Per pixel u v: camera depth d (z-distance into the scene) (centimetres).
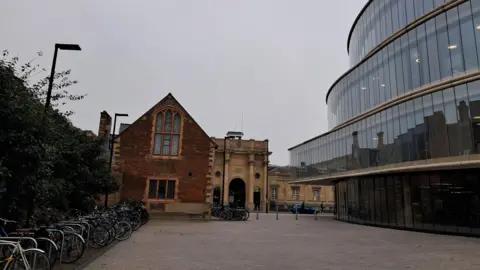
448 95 2002
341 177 3039
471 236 1867
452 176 2053
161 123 2712
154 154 2638
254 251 1154
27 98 803
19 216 998
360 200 2789
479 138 1806
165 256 1009
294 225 2417
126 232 1352
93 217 1209
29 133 778
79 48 1142
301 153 4181
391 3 2717
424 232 2108
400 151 2319
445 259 1061
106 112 2772
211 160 2703
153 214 2528
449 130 1967
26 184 845
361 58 3319
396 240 1608
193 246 1230
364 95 2961
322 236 1720
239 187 5306
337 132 3259
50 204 1273
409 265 953
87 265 859
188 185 2627
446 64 2078
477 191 1922
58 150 1085
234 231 1844
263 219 3020
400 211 2330
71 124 1470
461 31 2011
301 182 4059
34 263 652
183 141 2692
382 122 2548
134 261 922
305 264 944
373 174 2589
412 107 2252
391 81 2559
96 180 1664
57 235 873
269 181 5416
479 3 1930
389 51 2611
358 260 1022
